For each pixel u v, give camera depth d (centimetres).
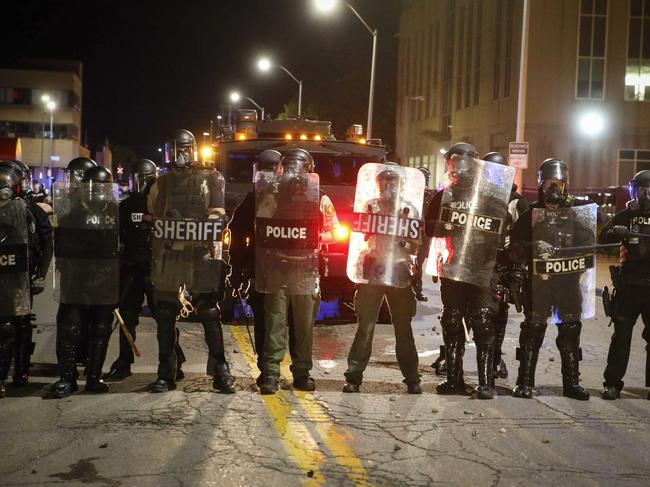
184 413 684
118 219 749
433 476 543
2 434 619
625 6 4716
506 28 5047
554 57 4722
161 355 762
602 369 941
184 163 752
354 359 776
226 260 801
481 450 601
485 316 762
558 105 4744
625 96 4750
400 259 765
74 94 9812
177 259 746
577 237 769
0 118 9606
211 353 764
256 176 766
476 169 768
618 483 536
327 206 773
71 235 738
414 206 773
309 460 569
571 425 674
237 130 1437
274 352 761
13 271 736
